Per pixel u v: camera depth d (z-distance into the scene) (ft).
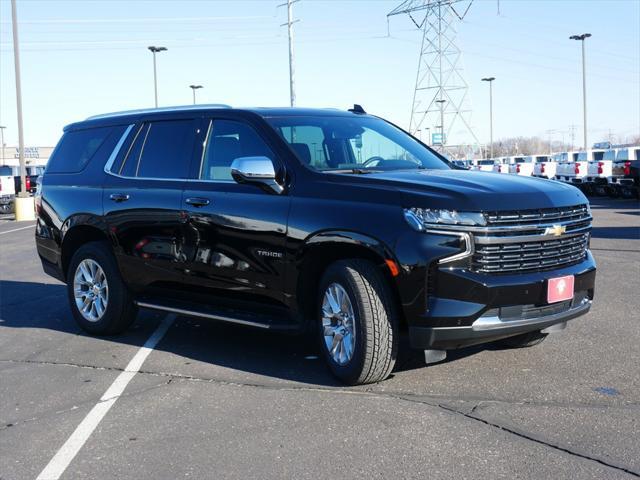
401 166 18.83
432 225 14.87
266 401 15.64
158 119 21.50
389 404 15.14
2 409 15.78
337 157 18.42
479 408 14.73
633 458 12.14
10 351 20.95
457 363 17.99
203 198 18.99
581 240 16.75
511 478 11.54
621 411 14.34
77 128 24.31
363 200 15.96
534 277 15.33
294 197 17.19
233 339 21.49
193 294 19.93
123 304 21.76
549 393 15.53
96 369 18.67
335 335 16.49
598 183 85.56
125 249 21.12
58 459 12.94
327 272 16.56
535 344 19.22
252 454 12.84
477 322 14.92
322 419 14.40
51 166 24.49
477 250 14.85
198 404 15.61
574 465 11.93
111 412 15.29
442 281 14.79
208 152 19.71
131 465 12.58
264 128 18.61
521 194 15.49
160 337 21.98
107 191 21.79
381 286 15.60
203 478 11.95
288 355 19.45
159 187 20.35
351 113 21.16
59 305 28.27
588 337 20.21
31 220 90.53
